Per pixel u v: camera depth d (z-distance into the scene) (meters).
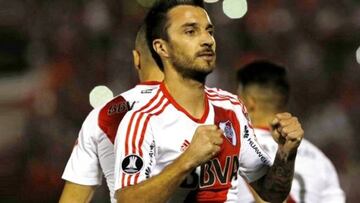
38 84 26.38
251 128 8.83
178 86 8.36
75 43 27.23
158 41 8.37
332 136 23.11
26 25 30.19
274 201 8.85
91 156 8.96
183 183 8.28
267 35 26.81
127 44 26.80
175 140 8.24
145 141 8.16
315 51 26.47
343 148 22.95
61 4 28.20
